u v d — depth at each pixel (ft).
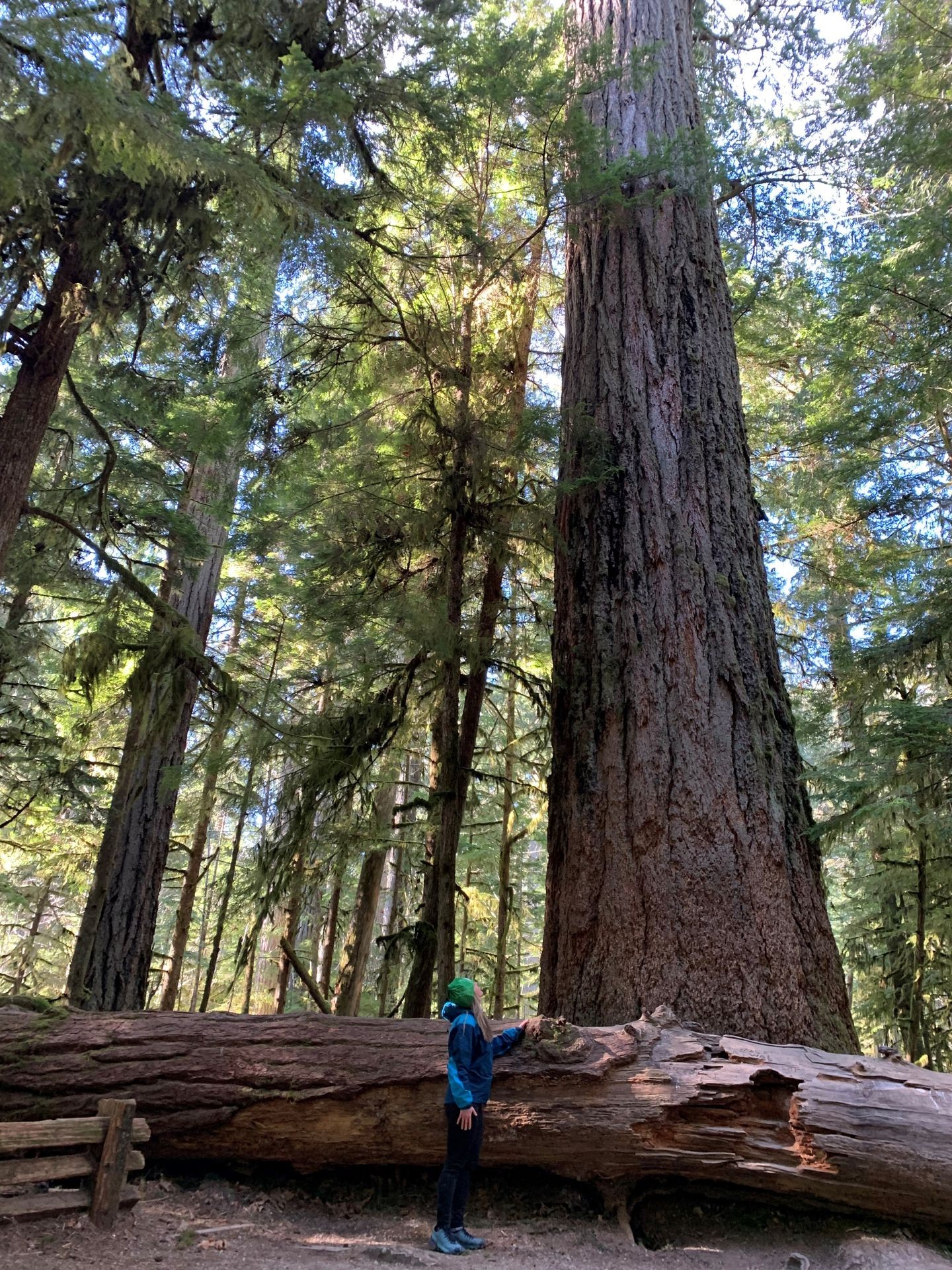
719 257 24.76
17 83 12.24
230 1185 14.96
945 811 21.35
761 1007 15.55
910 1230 12.98
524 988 82.07
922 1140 12.53
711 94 32.04
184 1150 14.88
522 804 45.24
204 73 20.71
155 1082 14.82
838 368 32.19
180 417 28.27
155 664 21.61
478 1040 13.55
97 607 33.53
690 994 15.75
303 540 27.30
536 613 28.73
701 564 19.74
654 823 17.30
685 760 17.72
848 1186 12.82
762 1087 13.60
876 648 27.55
